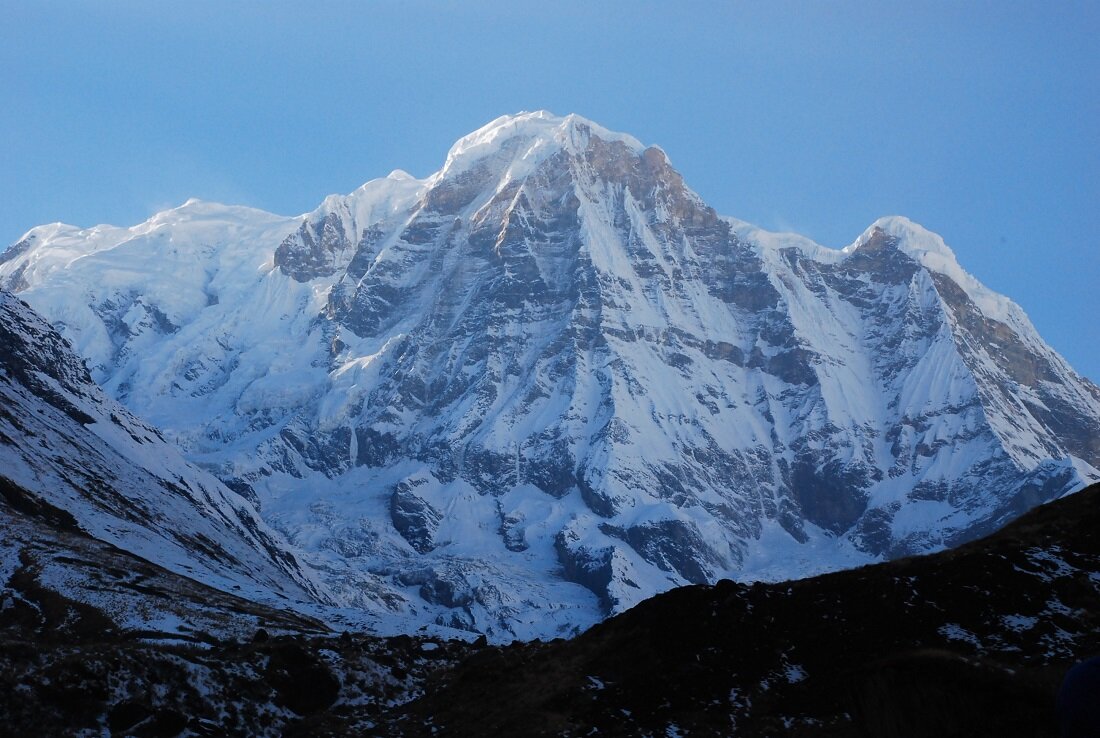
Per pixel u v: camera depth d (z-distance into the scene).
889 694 50.00
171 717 83.56
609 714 79.81
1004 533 90.56
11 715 79.94
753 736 74.81
